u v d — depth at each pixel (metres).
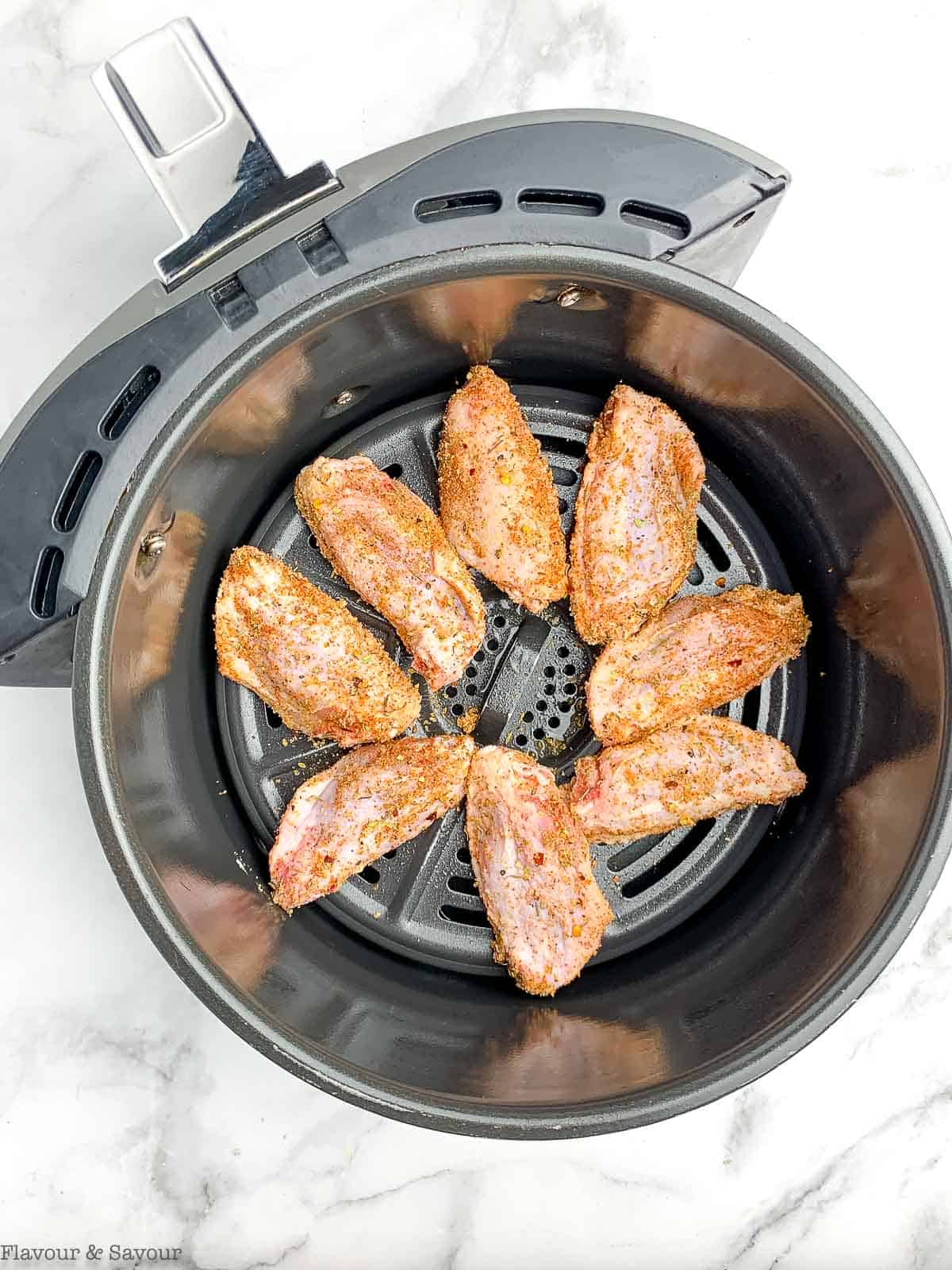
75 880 0.40
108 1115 0.40
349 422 0.38
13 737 0.40
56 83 0.40
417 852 0.38
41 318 0.40
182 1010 0.40
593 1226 0.40
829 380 0.29
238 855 0.36
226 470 0.33
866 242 0.41
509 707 0.37
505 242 0.28
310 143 0.40
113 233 0.40
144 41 0.27
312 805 0.35
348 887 0.37
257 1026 0.28
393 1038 0.33
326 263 0.29
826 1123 0.40
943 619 0.29
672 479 0.35
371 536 0.35
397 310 0.30
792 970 0.32
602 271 0.28
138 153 0.27
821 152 0.41
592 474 0.36
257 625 0.34
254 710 0.38
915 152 0.41
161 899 0.28
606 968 0.37
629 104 0.41
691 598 0.37
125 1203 0.40
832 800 0.35
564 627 0.38
